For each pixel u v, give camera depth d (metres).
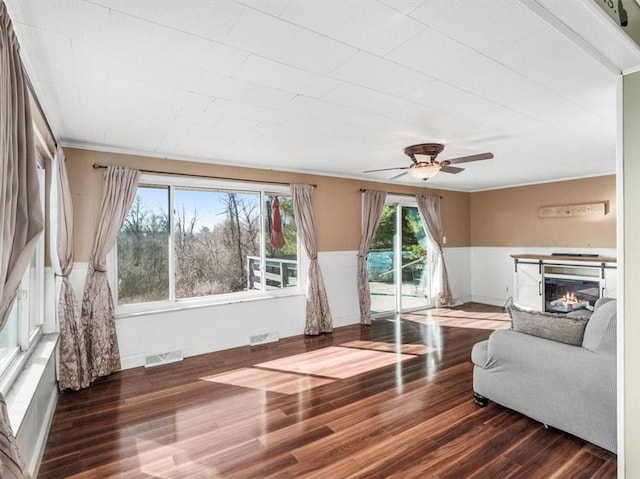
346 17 1.61
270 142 3.64
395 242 6.38
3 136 1.22
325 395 3.12
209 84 2.28
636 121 1.90
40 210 1.51
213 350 4.37
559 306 5.90
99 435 2.51
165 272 4.21
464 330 5.21
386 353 4.23
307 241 5.11
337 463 2.18
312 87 2.35
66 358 3.19
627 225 1.94
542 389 2.49
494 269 7.05
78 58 1.94
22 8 1.50
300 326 5.12
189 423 2.67
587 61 2.02
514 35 1.77
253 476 2.07
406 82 2.29
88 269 3.59
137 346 3.90
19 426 1.77
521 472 2.07
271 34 1.74
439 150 3.71
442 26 1.69
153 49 1.86
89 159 3.69
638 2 1.79
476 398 2.93
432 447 2.33
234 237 4.71
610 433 2.17
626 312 1.94
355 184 5.77
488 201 7.12
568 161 4.70
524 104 2.67
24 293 2.70
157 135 3.36
